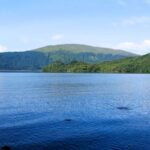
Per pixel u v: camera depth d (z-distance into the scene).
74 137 46.81
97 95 107.81
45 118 61.53
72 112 69.00
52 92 118.62
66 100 91.50
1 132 49.31
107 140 45.34
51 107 76.56
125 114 67.12
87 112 69.12
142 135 48.34
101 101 89.62
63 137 46.75
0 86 152.75
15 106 77.69
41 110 71.50
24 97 99.00
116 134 48.88
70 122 57.78
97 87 149.00
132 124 56.47
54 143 43.50
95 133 49.41
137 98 98.62
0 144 42.56
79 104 82.56
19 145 42.28
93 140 45.28
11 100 90.25
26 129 51.62
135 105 81.44
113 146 42.34
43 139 45.44
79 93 115.31
